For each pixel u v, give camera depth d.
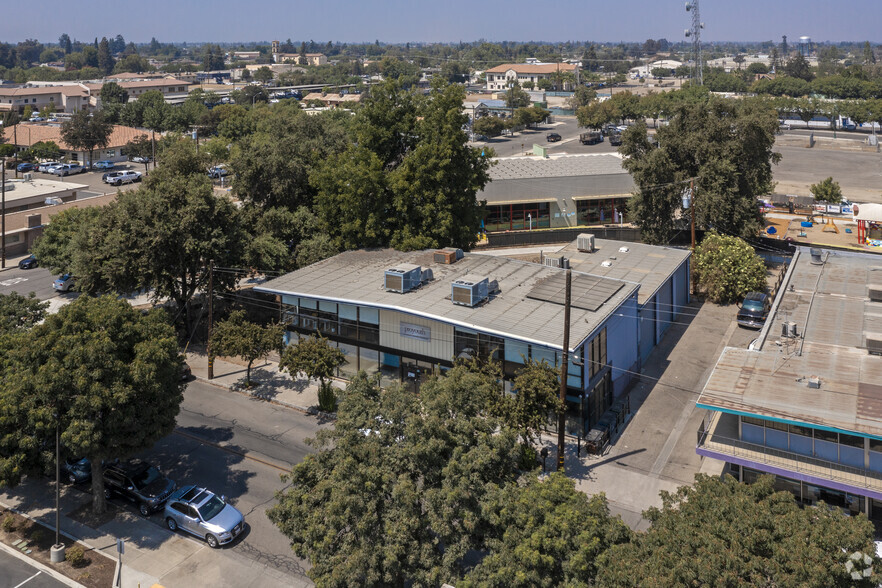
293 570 30.17
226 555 31.20
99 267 51.38
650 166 66.88
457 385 28.02
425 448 25.14
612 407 42.28
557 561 22.77
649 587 19.41
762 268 60.06
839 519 21.23
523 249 76.75
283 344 48.44
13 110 180.50
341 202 56.88
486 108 185.50
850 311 43.75
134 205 51.31
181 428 42.25
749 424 32.81
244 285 65.12
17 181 98.50
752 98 173.00
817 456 31.55
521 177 82.94
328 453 27.19
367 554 23.83
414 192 55.53
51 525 33.66
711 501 22.55
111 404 30.75
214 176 114.44
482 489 24.80
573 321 40.88
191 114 167.00
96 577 29.89
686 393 45.06
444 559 24.17
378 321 45.66
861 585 19.50
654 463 37.22
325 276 50.78
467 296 43.50
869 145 140.38
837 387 33.59
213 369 50.78
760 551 20.77
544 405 34.56
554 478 25.12
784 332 39.84
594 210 85.25
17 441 30.70
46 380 30.14
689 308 60.25
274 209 59.22
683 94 175.75
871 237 76.19
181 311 56.56
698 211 65.56
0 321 39.59
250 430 42.00
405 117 60.59
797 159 128.12
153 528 33.44
